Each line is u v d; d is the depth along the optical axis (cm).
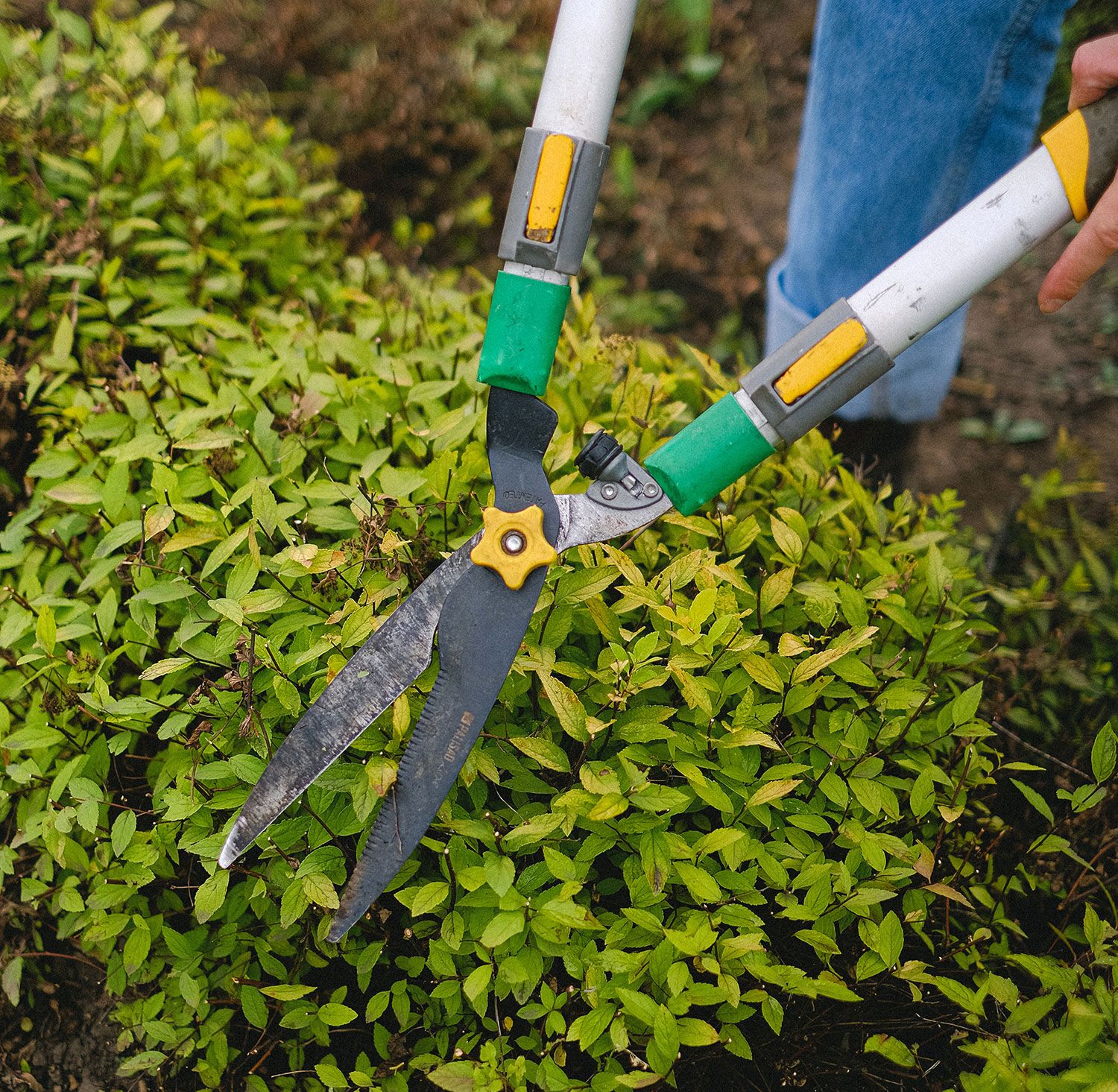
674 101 396
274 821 155
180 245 245
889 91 213
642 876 158
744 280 355
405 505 183
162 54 304
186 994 164
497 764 168
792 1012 180
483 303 265
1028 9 198
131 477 208
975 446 308
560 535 153
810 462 221
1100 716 239
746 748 172
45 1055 196
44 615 172
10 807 192
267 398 214
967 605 202
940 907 191
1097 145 144
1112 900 197
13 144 250
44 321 236
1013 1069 144
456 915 158
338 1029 182
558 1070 153
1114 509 284
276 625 172
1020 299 344
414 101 348
